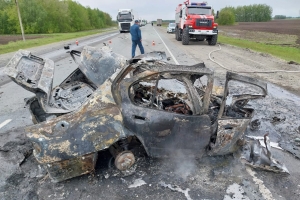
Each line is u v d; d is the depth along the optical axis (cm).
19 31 3869
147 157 329
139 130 280
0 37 2942
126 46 1611
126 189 276
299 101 562
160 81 361
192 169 308
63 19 4662
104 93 283
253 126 425
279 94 609
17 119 461
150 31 3788
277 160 331
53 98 419
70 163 271
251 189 275
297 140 386
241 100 352
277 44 1641
